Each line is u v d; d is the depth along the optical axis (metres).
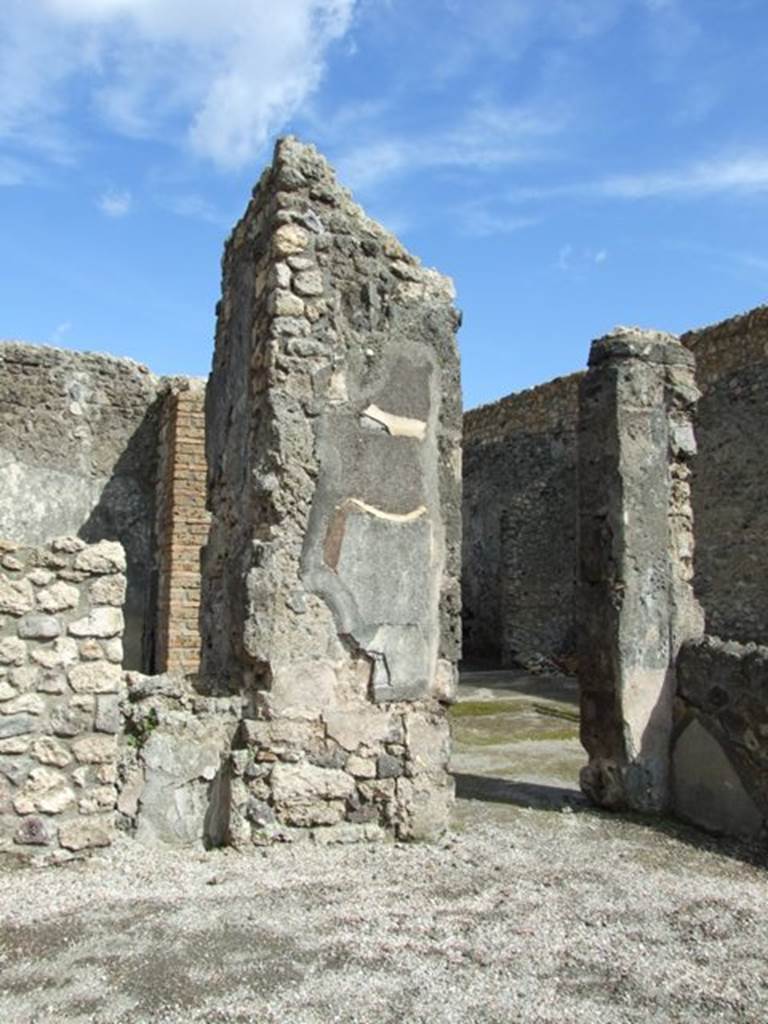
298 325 5.12
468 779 6.88
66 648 4.52
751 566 13.34
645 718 5.88
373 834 4.93
